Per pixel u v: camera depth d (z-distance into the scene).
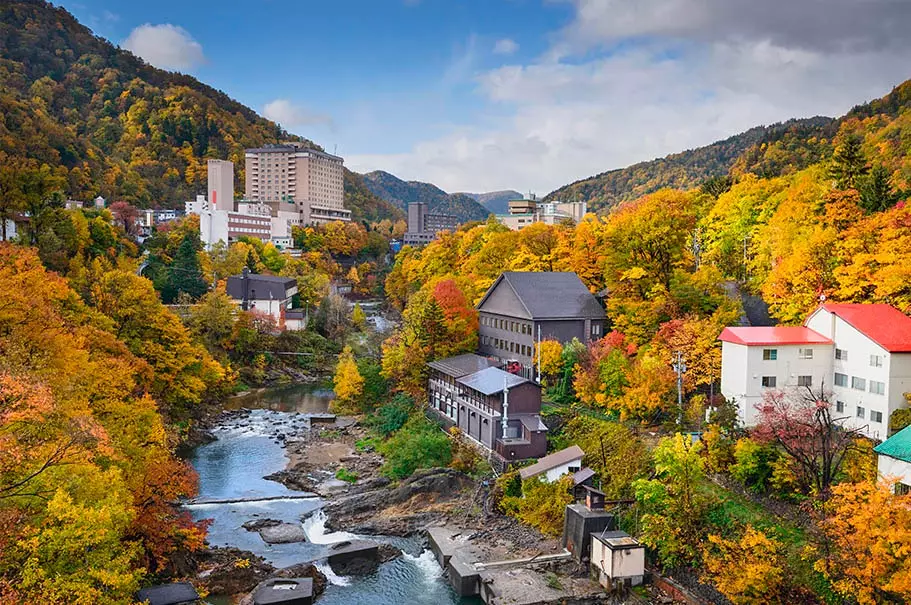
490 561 44.12
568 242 92.50
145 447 42.59
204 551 44.75
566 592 40.53
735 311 63.09
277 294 127.44
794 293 59.72
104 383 45.12
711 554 39.00
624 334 68.38
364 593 42.06
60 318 50.34
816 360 50.72
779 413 42.28
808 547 34.53
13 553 25.73
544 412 62.75
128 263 108.62
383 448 68.50
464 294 89.31
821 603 33.84
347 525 51.56
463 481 56.16
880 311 49.16
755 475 43.03
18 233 88.69
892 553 29.14
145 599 34.91
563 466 51.69
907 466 34.16
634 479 47.88
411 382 79.00
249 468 65.00
